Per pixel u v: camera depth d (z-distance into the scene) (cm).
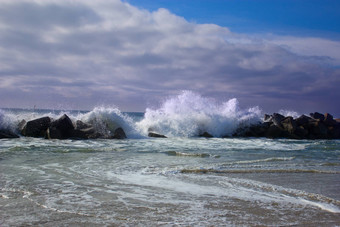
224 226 343
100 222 344
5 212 368
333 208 425
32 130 1441
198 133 1873
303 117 2233
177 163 769
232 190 507
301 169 711
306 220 372
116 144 1212
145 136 1642
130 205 410
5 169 630
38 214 364
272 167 730
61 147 1046
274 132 2023
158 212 385
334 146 1409
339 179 626
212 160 836
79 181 543
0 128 1409
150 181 556
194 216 373
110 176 593
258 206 423
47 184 514
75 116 1777
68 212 375
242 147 1237
